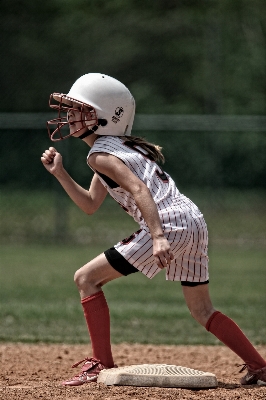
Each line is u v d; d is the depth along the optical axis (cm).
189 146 6069
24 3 7519
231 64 7538
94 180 1778
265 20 7362
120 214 6150
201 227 1641
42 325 2870
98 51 7594
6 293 3666
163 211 1611
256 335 2648
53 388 1531
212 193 5984
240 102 7475
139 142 1698
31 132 6319
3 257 5000
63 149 5575
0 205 6281
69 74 7444
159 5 7694
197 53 7719
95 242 5688
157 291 3853
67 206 5928
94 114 1694
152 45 7731
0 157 6328
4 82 7338
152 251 1597
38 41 7450
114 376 1566
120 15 7669
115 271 1631
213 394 1498
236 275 4328
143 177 1631
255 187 6312
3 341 2541
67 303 3391
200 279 1677
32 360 2162
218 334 1681
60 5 7500
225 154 6344
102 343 1662
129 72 7738
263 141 6338
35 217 6194
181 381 1569
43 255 5100
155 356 2255
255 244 5697
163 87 7738
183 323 2962
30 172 6312
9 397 1439
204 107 7625
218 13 7112
